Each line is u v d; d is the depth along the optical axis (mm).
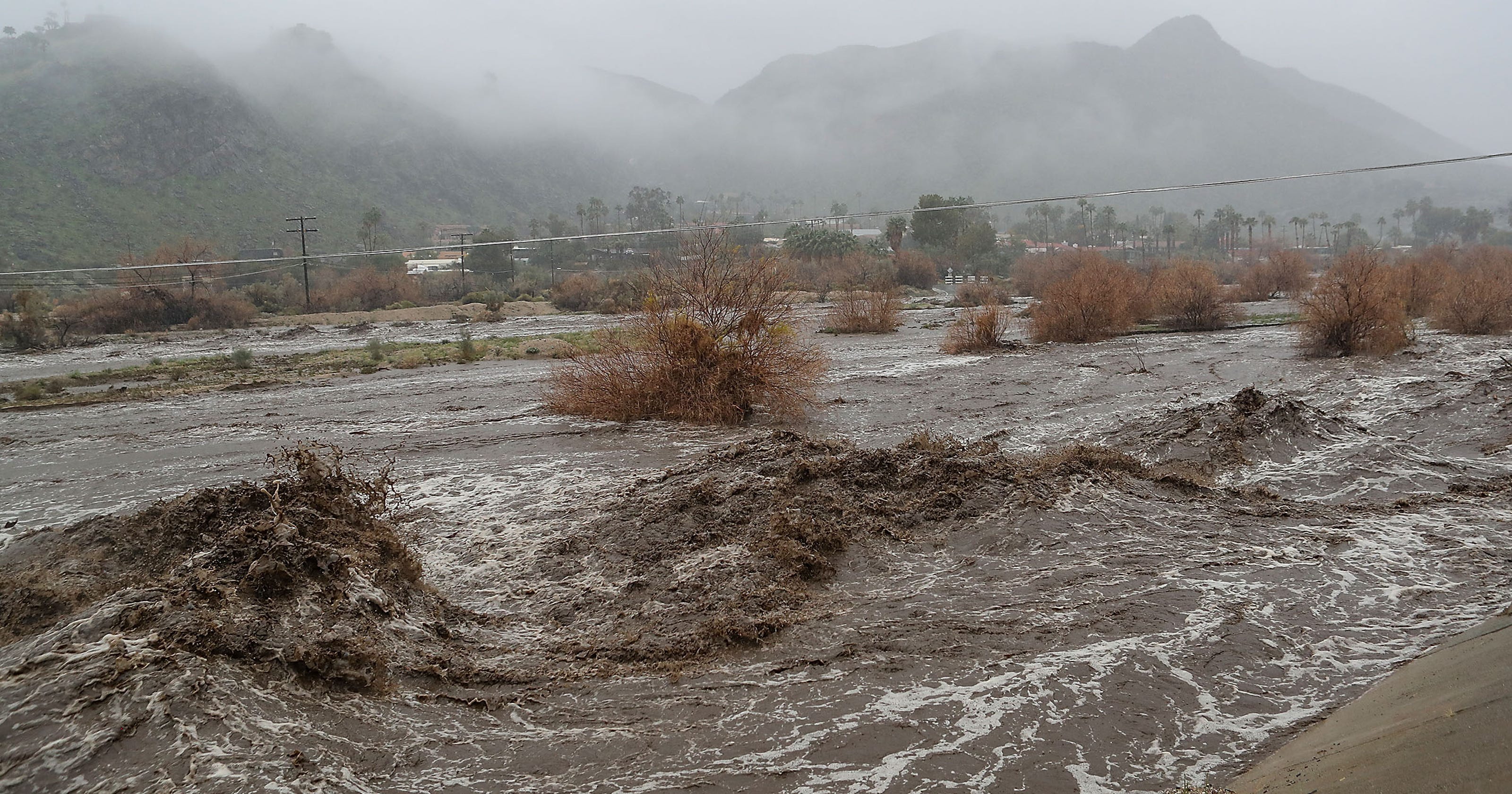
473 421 15586
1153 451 10766
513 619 6562
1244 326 31266
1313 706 4949
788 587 6812
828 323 34594
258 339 40562
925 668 5516
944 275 96125
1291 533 7969
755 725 4867
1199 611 6309
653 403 15422
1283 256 51125
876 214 25625
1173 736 4648
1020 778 4262
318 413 17094
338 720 4703
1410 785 3426
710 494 8555
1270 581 6852
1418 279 31984
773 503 8328
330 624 5406
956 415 14984
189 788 3803
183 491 11016
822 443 10008
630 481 10281
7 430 16516
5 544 8039
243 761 4039
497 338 35344
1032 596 6652
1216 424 11117
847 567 7348
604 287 58719
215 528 7215
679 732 4801
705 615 6363
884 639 5961
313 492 7180
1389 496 9094
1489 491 9109
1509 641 4836
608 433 14094
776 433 10320
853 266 70438
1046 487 8711
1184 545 7668
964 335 26344
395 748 4574
